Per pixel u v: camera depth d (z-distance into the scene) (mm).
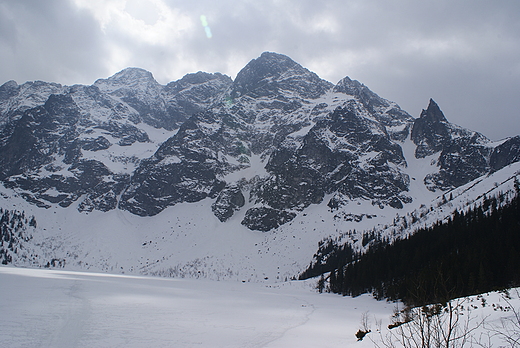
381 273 168250
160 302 131000
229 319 93625
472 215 183750
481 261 106062
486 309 39000
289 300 158625
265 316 102062
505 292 45031
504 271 103750
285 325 84062
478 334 31484
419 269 140875
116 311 101250
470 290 91250
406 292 118438
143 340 65125
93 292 150875
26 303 105750
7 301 106938
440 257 137500
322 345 57906
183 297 156250
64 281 193375
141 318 90688
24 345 60344
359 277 177375
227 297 166375
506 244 121562
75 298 126125
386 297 142125
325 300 158500
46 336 66500
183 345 61469
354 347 42625
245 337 68062
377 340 42125
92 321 83000
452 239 160875
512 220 150500
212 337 68188
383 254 187750
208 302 140250
